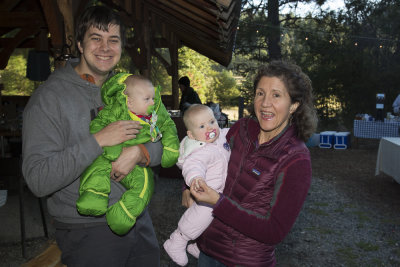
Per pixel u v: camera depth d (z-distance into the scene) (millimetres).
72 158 1547
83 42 1835
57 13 4102
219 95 26016
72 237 1801
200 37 6633
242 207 1596
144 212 2082
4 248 4008
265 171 1637
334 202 6449
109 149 1683
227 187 1799
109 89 1768
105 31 1811
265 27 15773
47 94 1667
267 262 1734
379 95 11203
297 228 5188
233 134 1989
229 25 3736
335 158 10234
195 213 1831
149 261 2115
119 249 1881
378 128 10945
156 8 6895
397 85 15141
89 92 1812
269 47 16656
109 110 1778
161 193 6398
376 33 16500
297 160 1589
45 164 1546
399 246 4570
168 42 10453
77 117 1730
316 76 15367
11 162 3863
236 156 1813
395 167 6863
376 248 4520
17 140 6293
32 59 6840
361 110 15547
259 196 1649
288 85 1618
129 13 6543
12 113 7285
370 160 9938
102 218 1814
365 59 15414
